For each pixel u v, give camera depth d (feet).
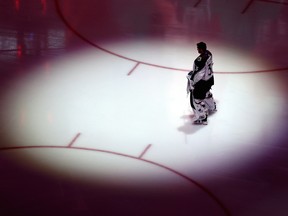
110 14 62.44
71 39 58.90
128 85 53.83
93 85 53.62
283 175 46.03
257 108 52.01
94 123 49.75
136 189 44.29
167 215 42.45
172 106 51.78
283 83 54.95
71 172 45.34
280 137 49.32
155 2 64.75
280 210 43.39
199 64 48.96
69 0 63.93
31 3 63.05
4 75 54.03
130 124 49.80
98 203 43.06
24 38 58.49
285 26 62.54
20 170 45.32
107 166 46.01
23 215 41.93
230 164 46.73
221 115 51.06
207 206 43.34
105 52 57.52
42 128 49.03
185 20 62.39
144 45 58.65
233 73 55.83
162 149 47.70
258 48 59.26
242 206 43.50
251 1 65.62
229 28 61.77
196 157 47.16
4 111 50.47
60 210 42.39
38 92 52.54
